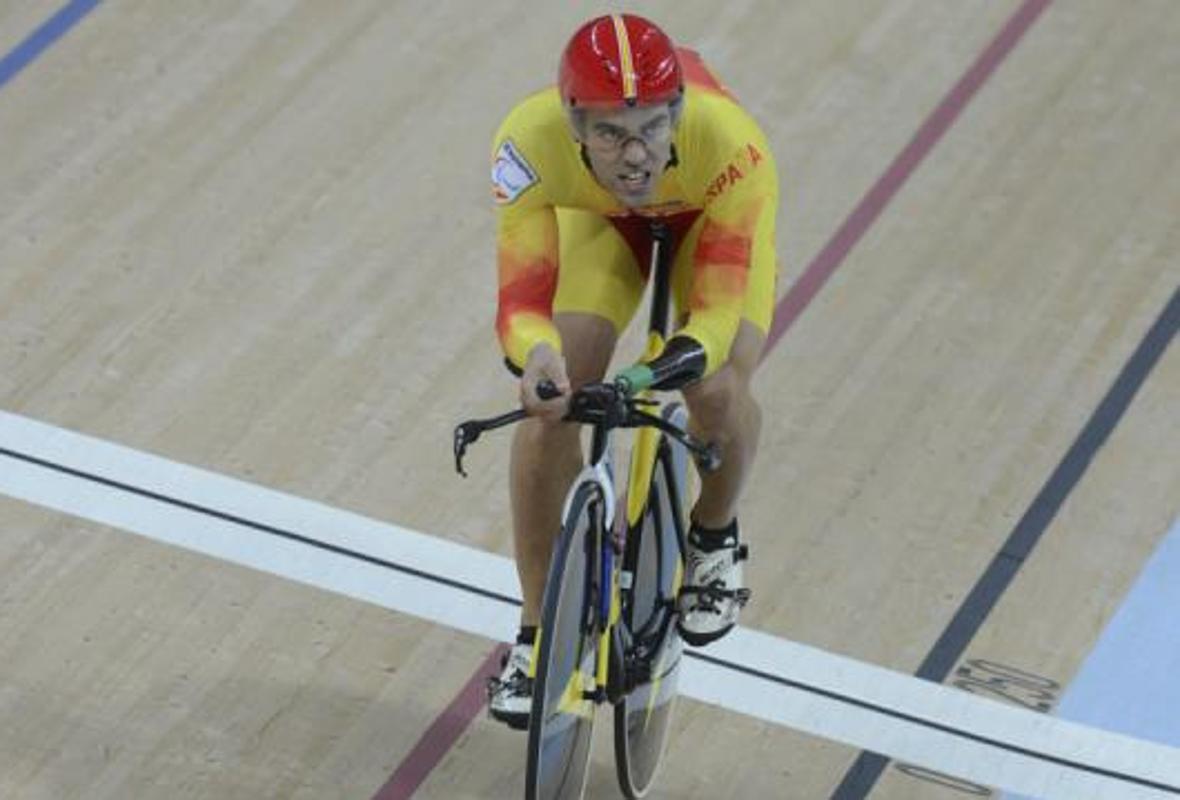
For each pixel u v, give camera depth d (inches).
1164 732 564.4
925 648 583.5
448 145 731.4
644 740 529.3
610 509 471.5
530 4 786.2
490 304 677.9
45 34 770.2
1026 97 754.8
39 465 620.4
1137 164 730.8
